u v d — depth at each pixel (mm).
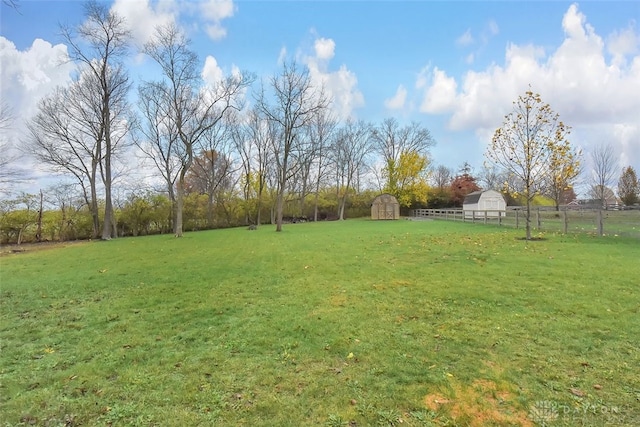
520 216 18453
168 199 32219
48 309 6051
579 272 7184
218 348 4141
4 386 3373
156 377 3475
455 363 3588
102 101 24203
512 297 5734
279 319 5066
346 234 18438
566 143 12484
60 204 26688
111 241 21766
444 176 62312
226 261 10477
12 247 20516
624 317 4664
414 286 6676
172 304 6078
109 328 4984
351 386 3201
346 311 5336
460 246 11875
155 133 31719
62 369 3721
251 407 2924
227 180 41562
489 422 2668
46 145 25094
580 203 41312
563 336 4148
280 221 23781
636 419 2641
